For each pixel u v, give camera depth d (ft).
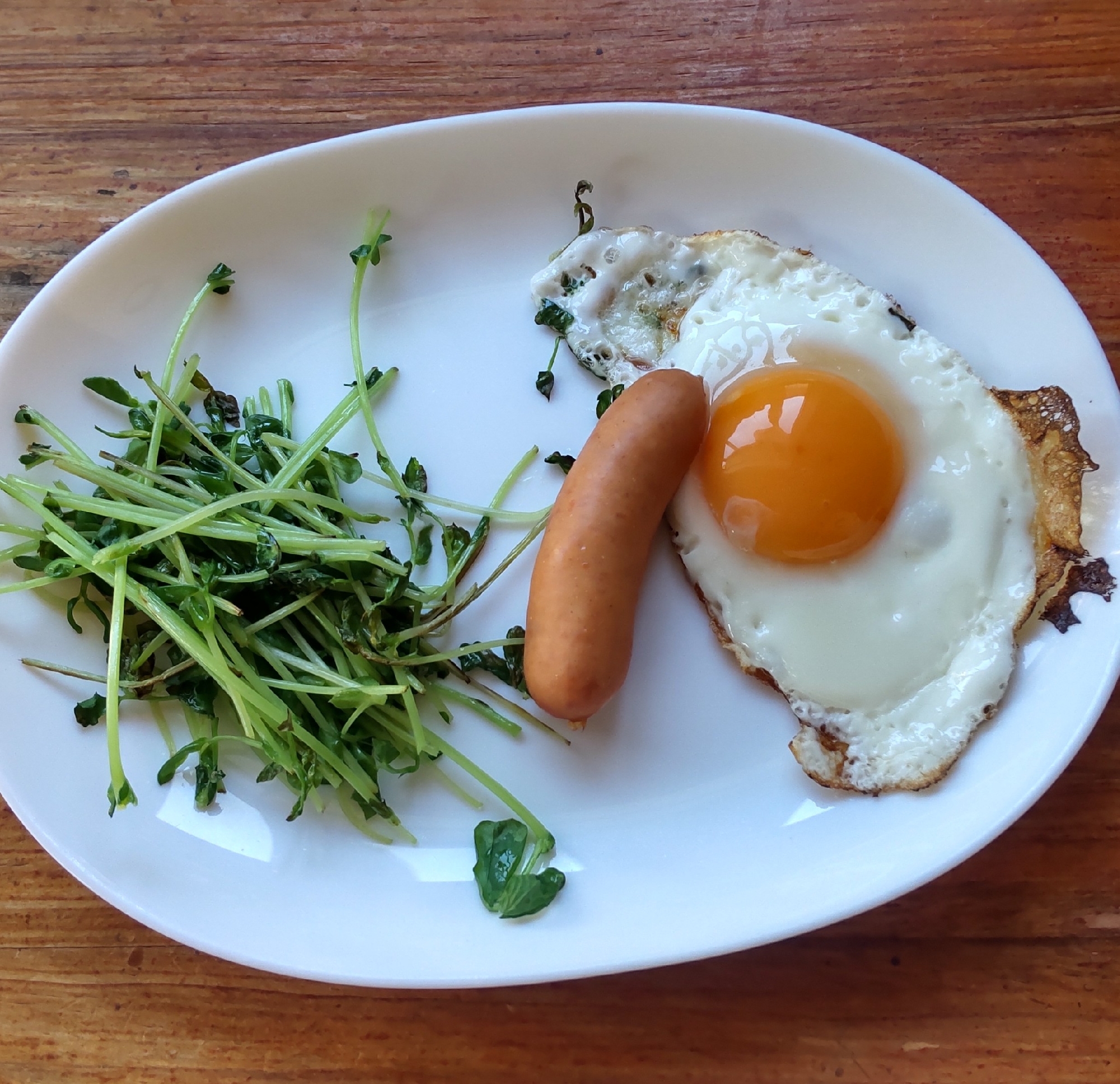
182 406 0.75
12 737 0.71
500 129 0.75
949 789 0.71
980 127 0.77
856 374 0.73
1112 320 0.76
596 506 0.68
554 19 0.78
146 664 0.73
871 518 0.71
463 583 0.76
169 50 0.78
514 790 0.74
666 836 0.73
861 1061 0.72
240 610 0.68
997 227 0.73
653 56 0.78
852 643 0.72
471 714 0.74
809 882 0.70
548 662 0.67
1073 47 0.77
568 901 0.72
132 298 0.76
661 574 0.75
